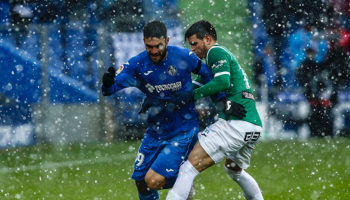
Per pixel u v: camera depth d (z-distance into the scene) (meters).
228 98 13.26
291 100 41.31
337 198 17.20
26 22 43.25
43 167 26.66
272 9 42.28
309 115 40.84
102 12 42.50
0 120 37.97
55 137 38.69
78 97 40.03
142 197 13.95
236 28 43.31
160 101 13.22
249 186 14.23
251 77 42.34
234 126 12.84
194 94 12.98
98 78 40.38
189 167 12.81
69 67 40.62
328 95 40.66
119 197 18.06
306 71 41.16
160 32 12.18
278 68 42.03
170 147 13.06
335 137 39.78
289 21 41.72
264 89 41.97
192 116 13.47
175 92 13.11
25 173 24.53
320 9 40.66
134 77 13.19
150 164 13.45
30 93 39.03
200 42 13.70
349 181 20.50
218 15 43.75
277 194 18.08
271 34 42.50
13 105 38.38
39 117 38.53
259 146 34.69
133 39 42.06
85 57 40.94
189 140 13.31
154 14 43.34
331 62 40.62
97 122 39.69
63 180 22.19
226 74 12.85
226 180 21.20
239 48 43.09
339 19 40.47
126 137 40.56
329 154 29.88
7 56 39.12
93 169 25.53
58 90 39.72
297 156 29.20
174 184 12.79
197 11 43.91
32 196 18.55
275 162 26.88
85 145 37.38
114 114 40.31
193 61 13.04
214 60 13.06
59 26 40.62
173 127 13.23
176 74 12.91
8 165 27.81
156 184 12.86
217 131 12.91
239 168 14.00
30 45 40.34
